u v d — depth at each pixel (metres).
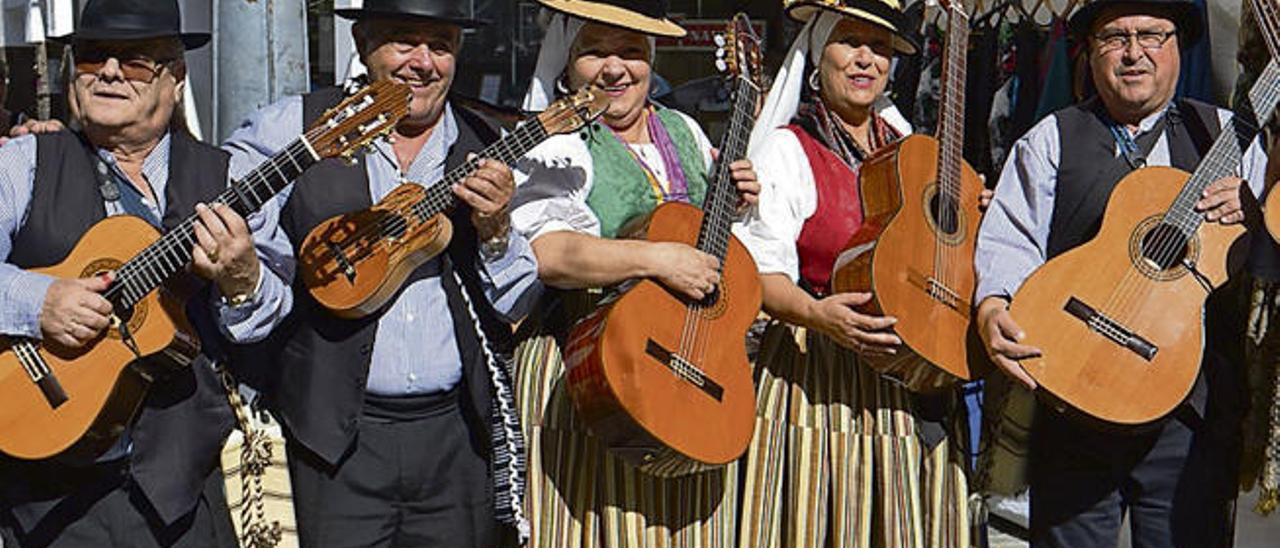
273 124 5.54
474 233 5.68
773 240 6.09
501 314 5.68
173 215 5.23
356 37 5.69
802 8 6.34
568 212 5.82
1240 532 8.46
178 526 5.34
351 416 5.50
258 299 5.21
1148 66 5.96
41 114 8.61
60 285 5.01
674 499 5.98
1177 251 5.96
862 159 6.34
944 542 6.30
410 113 5.56
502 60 9.37
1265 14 6.11
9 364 5.08
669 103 8.41
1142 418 5.89
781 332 6.25
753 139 6.22
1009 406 6.22
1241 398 6.21
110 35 5.07
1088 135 6.10
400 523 5.68
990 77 8.81
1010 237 6.13
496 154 5.42
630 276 5.67
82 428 5.06
